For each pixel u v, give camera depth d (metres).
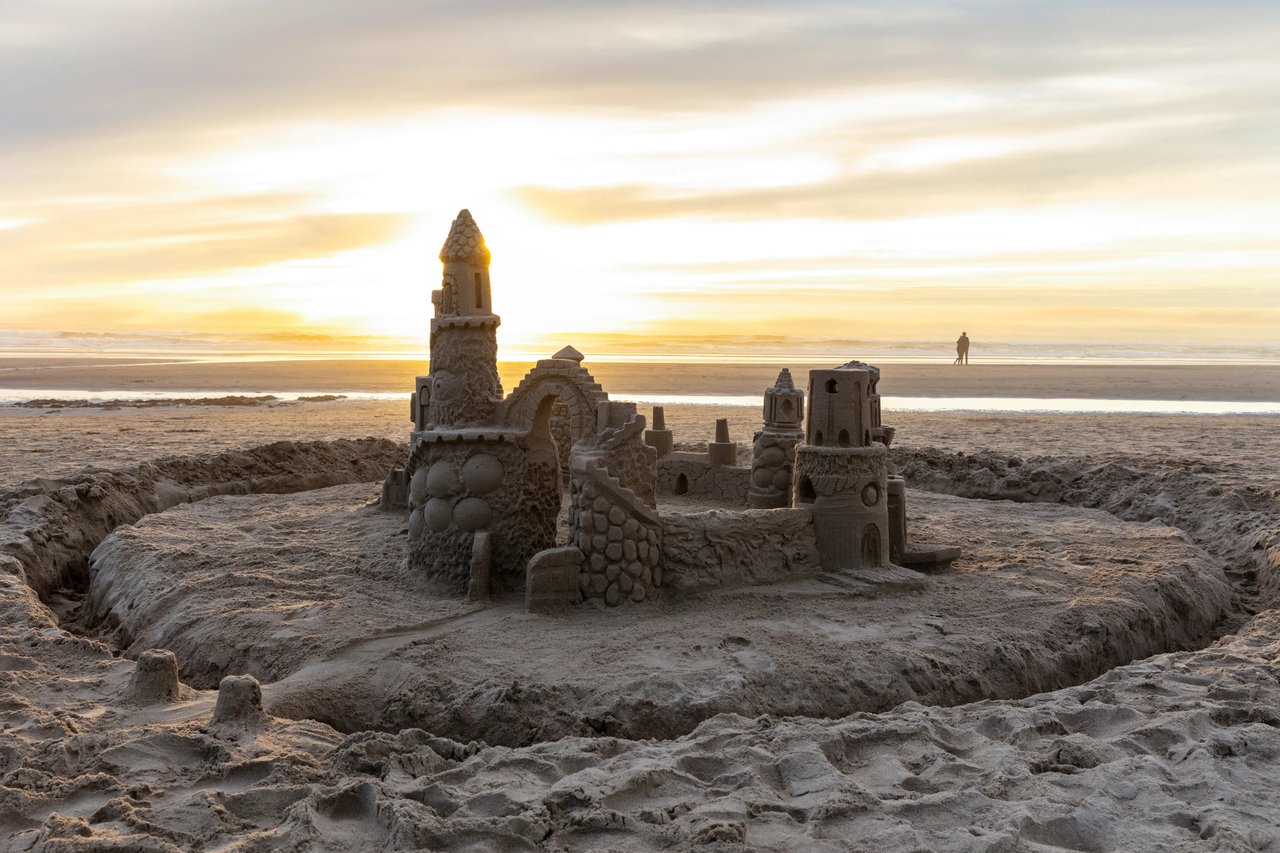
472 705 8.53
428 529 11.76
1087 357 95.44
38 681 8.44
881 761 7.00
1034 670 9.81
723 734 7.35
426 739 7.21
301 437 27.34
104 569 13.24
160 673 8.16
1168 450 24.53
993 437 27.61
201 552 12.97
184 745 6.95
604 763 6.95
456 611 10.76
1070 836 5.93
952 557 12.58
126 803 6.05
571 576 10.77
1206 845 5.71
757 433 15.88
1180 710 7.80
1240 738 7.14
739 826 5.80
